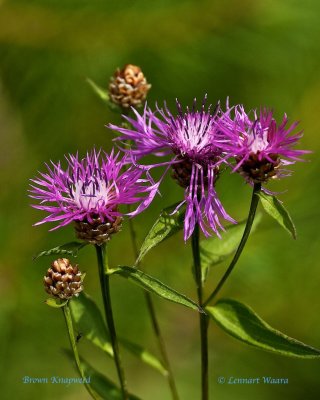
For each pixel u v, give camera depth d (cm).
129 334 60
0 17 58
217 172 37
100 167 37
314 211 60
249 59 60
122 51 59
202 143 37
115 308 58
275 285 59
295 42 61
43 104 61
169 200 57
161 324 61
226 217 37
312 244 59
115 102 44
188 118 37
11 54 60
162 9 58
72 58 59
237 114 37
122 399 39
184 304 35
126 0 58
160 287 36
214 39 59
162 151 38
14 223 58
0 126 61
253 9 59
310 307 60
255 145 36
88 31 58
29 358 58
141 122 38
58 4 58
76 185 36
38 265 57
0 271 57
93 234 36
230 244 40
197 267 38
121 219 36
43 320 58
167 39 59
